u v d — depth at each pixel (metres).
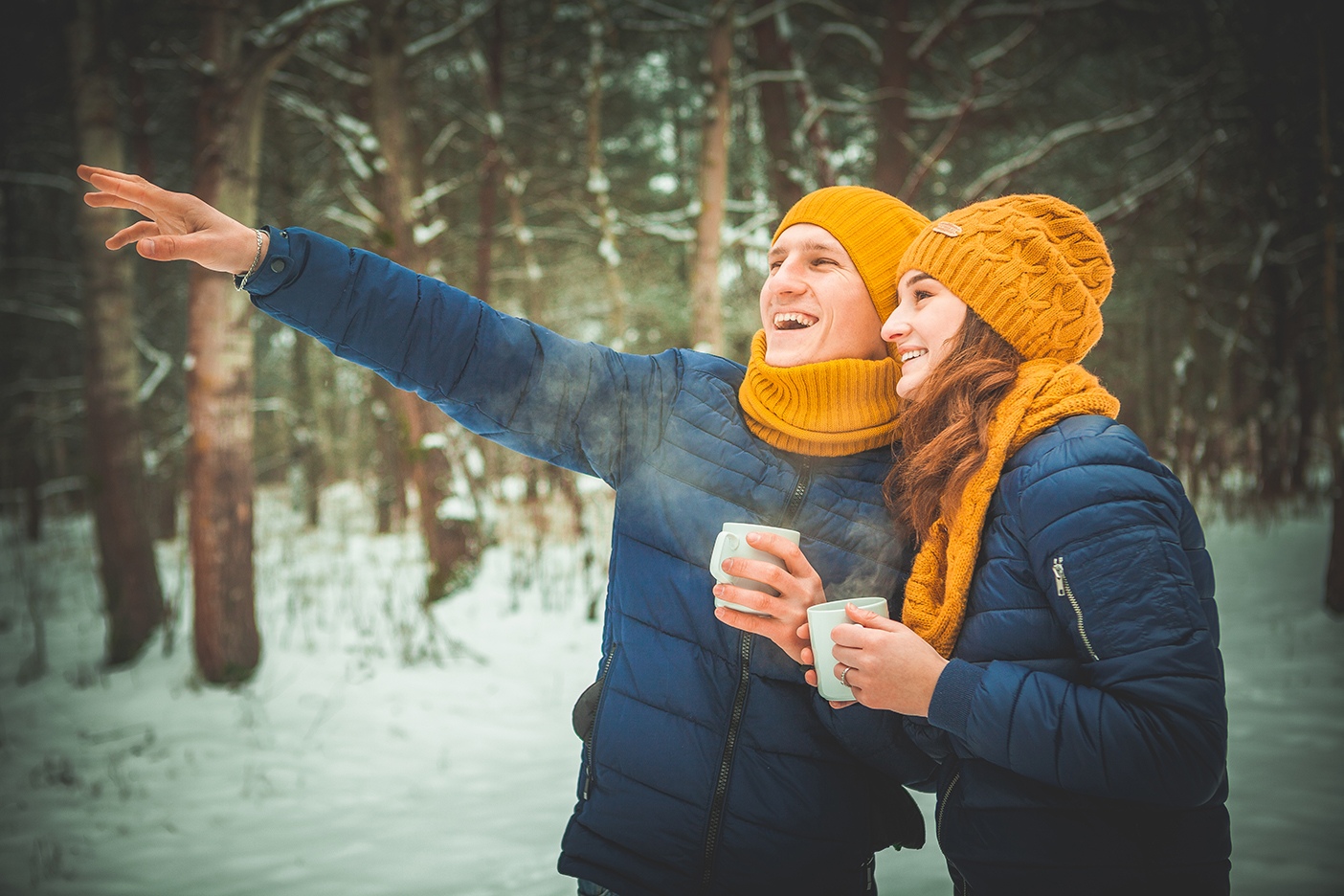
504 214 13.06
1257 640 6.85
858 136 11.51
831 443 1.50
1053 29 9.70
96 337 7.08
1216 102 9.77
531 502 11.98
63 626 8.28
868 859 1.52
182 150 12.55
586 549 8.72
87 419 7.02
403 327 1.43
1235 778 4.16
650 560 1.51
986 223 1.32
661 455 1.55
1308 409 15.42
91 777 4.64
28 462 14.03
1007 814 1.13
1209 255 13.38
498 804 4.20
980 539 1.20
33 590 7.04
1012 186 9.06
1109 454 1.11
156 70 10.55
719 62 7.86
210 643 6.06
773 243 1.71
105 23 7.11
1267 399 14.63
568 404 1.51
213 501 6.10
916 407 1.32
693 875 1.42
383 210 8.20
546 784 4.44
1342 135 8.29
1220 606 8.02
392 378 1.48
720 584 1.29
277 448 17.19
